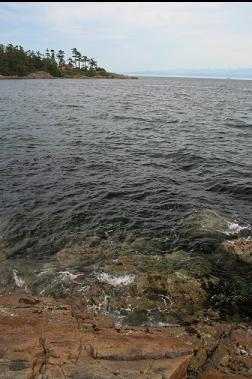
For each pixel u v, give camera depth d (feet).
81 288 31.78
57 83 371.35
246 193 53.52
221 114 133.08
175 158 70.18
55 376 20.38
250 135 91.97
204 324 27.68
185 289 31.81
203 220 44.27
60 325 24.99
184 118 120.37
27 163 65.00
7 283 32.58
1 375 20.25
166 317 28.60
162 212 46.50
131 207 47.83
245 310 29.91
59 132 91.25
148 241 39.68
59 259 36.35
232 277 33.81
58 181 56.59
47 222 43.52
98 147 76.95
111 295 30.89
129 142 82.07
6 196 50.62
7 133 88.69
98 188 54.03
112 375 20.77
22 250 38.01
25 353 21.79
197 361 23.32
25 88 270.26
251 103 184.44
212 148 77.92
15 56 490.08
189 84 489.67
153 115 126.62
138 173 61.05
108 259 36.14
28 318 25.79
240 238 40.45
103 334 24.32
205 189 54.85
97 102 170.50
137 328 26.11
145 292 31.30
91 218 44.65
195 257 36.65
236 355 23.98
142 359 22.20
